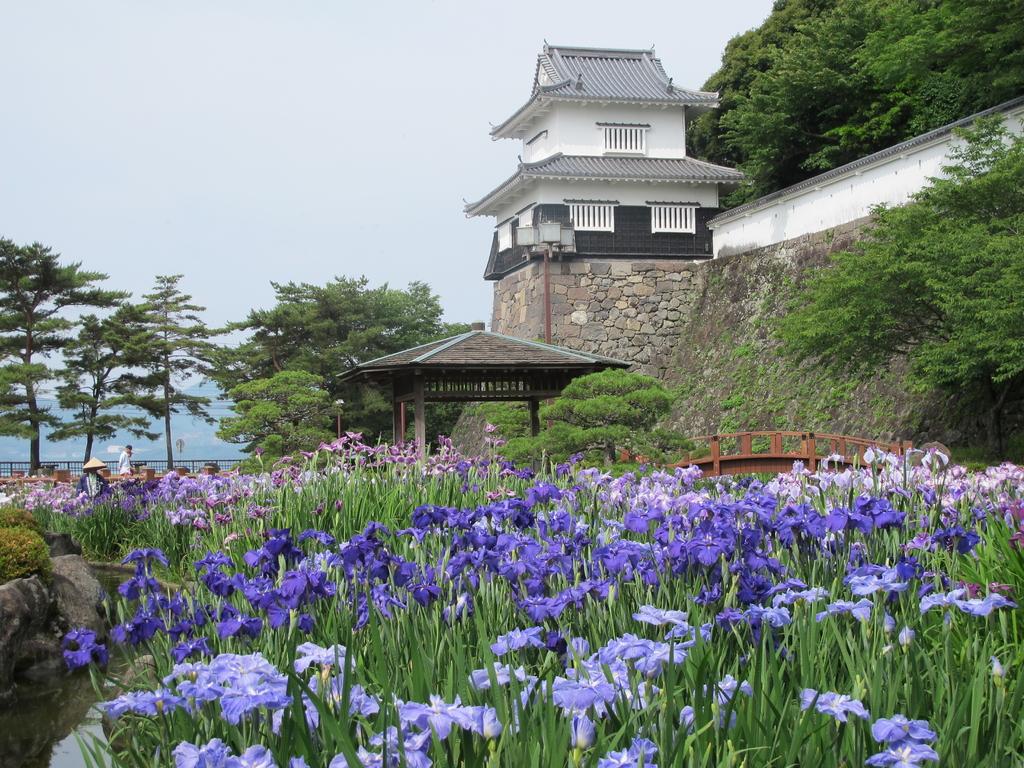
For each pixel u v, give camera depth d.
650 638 3.33
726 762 2.23
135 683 4.01
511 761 2.29
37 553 8.40
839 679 3.11
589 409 16.34
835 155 34.12
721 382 30.61
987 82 25.70
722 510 3.99
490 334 20.38
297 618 3.37
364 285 43.72
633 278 34.88
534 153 38.19
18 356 39.09
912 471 6.08
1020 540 4.48
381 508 8.30
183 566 9.98
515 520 4.58
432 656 3.11
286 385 26.84
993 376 17.52
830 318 19.03
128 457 21.05
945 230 18.25
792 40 37.06
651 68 38.09
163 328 39.91
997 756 2.46
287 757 2.39
